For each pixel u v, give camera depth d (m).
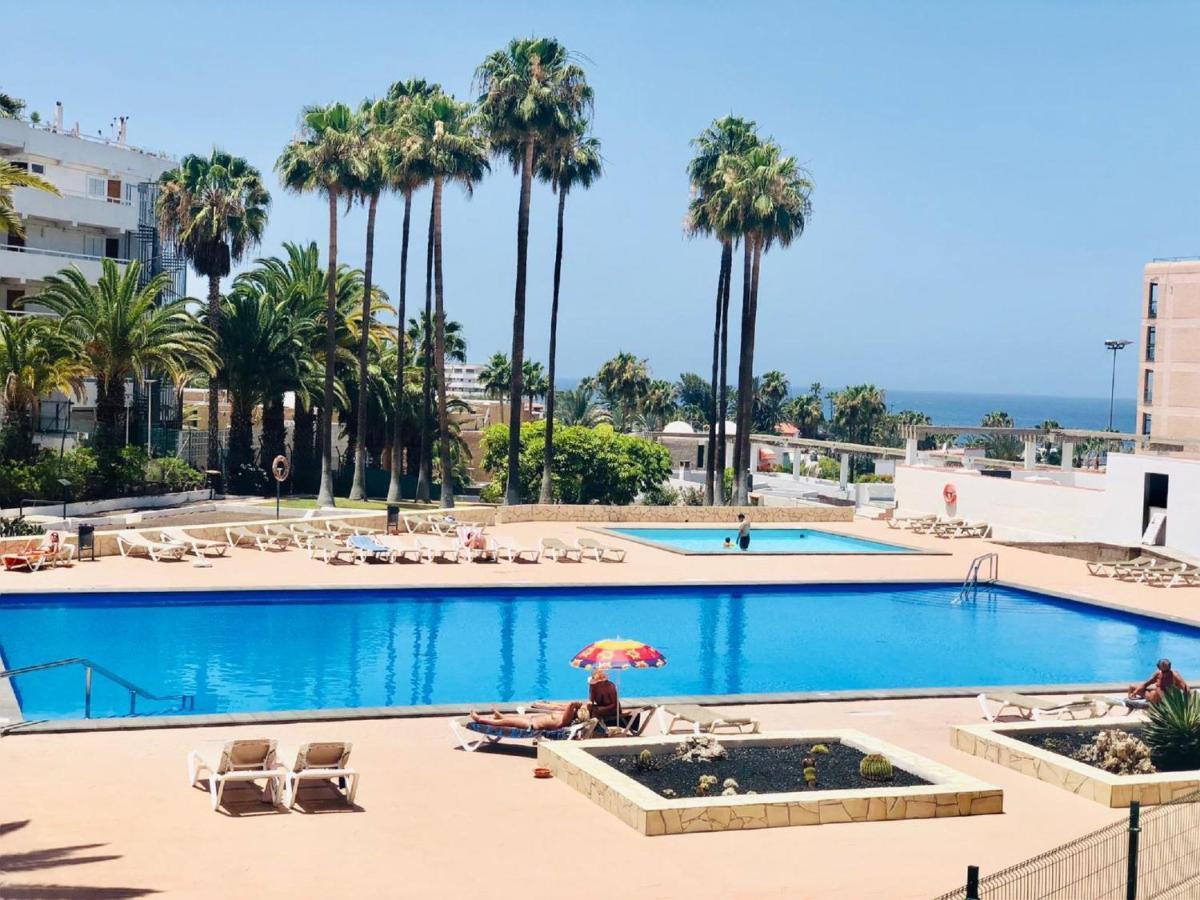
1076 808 13.72
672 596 31.16
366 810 12.77
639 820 12.35
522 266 50.28
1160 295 88.25
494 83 50.25
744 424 54.84
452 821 12.51
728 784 13.30
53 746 15.05
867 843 12.23
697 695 20.41
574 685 21.66
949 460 65.06
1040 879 10.54
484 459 70.50
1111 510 42.38
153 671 21.58
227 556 32.06
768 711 18.47
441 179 52.75
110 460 46.22
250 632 25.05
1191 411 86.25
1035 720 18.19
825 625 28.48
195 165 56.47
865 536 43.91
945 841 12.38
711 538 42.72
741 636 26.81
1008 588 33.66
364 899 10.21
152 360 47.19
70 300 46.50
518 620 27.39
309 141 51.84
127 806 12.58
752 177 53.34
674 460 98.25
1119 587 34.19
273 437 58.12
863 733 16.27
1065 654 26.05
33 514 41.41
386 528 38.59
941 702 19.50
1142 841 11.41
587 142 54.91
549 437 53.50
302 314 57.00
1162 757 15.12
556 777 14.28
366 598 28.48
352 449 64.19
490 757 15.16
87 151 61.34
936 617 30.02
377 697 20.36
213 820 12.22
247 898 10.10
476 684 21.47
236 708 19.31
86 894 9.98
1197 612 30.36
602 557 35.06
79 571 28.70
